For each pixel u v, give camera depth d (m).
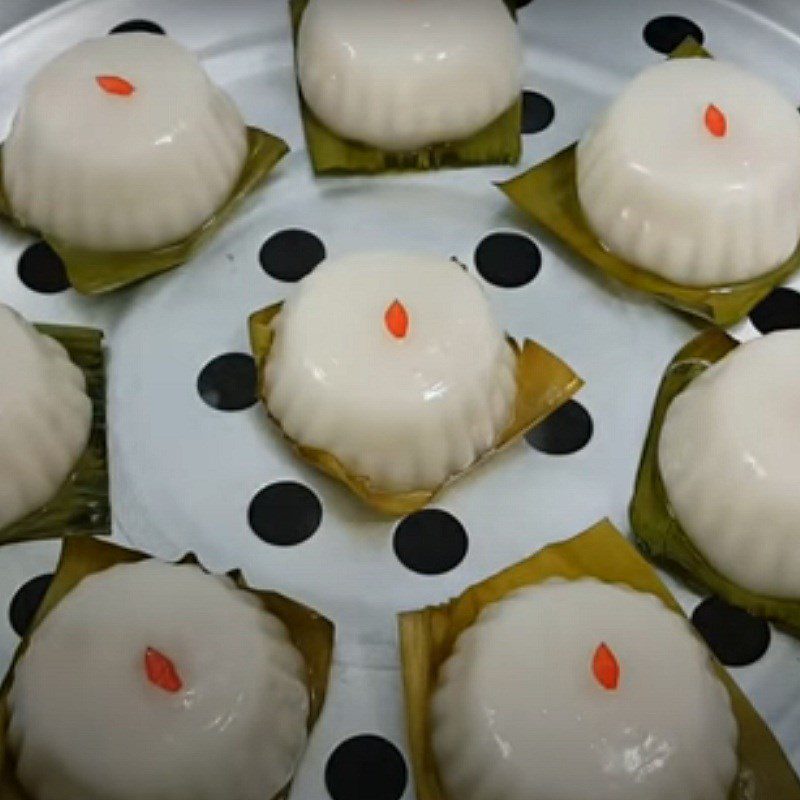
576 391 0.50
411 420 0.47
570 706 0.43
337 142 0.55
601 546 0.47
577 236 0.53
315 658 0.46
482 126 0.55
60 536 0.48
